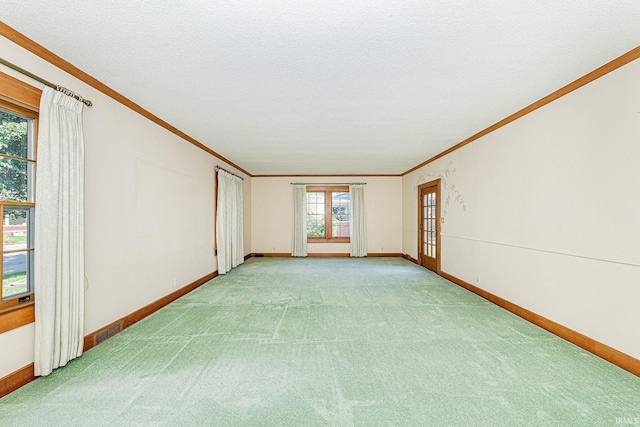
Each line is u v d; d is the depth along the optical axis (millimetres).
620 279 2230
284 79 2555
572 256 2646
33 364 2018
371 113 3402
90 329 2547
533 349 2502
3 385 1831
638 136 2111
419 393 1881
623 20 1785
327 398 1830
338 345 2580
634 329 2131
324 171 7703
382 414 1680
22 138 2055
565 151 2725
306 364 2250
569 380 2027
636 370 2096
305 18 1755
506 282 3596
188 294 4266
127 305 3031
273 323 3105
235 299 4004
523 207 3291
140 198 3258
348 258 7926
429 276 5543
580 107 2564
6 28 1847
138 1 1609
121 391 1890
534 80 2602
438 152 5434
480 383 1994
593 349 2426
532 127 3141
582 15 1739
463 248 4684
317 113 3391
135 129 3158
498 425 1591
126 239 3025
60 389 1905
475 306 3703
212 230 5367
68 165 2188
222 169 5668
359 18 1756
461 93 2861
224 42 2008
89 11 1700
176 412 1692
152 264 3490
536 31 1896
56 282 2107
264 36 1938
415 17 1748
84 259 2455
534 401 1798
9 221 1974
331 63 2289
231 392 1887
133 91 2811
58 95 2109
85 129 2496
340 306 3693
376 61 2262
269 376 2078
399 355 2396
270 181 8281
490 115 3486
